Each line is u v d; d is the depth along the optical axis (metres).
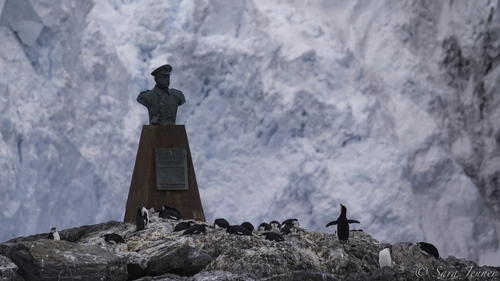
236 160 111.00
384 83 119.75
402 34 122.19
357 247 37.12
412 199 110.62
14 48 94.44
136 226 38.47
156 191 42.06
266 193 109.56
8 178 90.44
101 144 101.69
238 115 111.75
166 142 42.62
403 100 119.00
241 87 111.75
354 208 109.12
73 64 100.44
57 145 95.69
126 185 103.62
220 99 111.94
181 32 111.62
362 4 123.38
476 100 121.88
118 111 104.75
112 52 104.88
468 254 113.12
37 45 95.81
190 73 111.31
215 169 111.00
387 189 110.25
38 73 96.12
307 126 111.00
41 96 95.50
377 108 115.00
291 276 33.62
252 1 116.69
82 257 33.03
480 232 114.81
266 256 34.75
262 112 111.25
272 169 110.19
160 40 111.12
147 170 42.12
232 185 110.50
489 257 113.75
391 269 35.06
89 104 101.81
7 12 92.69
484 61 122.31
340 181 109.75
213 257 35.56
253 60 112.69
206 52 111.62
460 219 114.50
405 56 121.06
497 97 121.56
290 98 111.00
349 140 111.94
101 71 103.50
